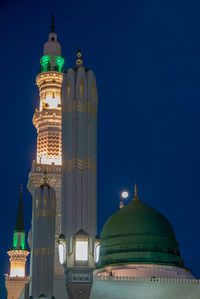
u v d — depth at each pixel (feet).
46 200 238.68
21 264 369.91
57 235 298.97
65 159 147.43
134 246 318.65
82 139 147.95
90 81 154.51
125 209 342.03
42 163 332.80
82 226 139.13
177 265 321.11
